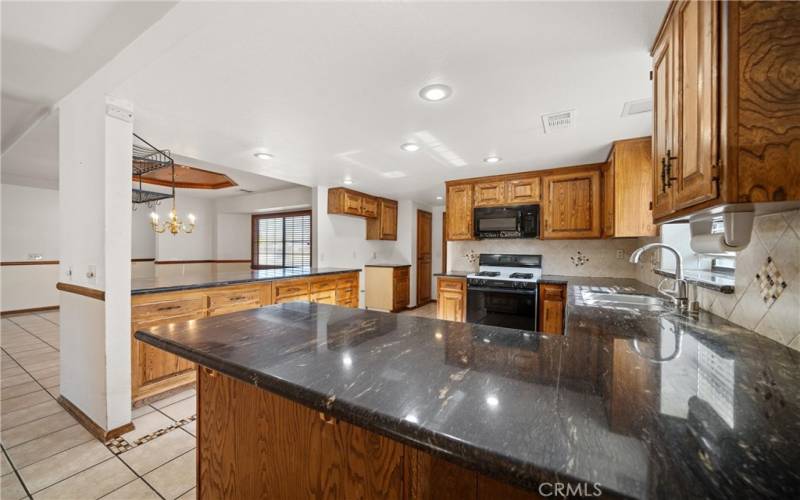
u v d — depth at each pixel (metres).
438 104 1.96
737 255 1.40
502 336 1.13
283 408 0.97
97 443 1.89
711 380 0.78
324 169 3.59
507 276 3.64
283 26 1.30
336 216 4.95
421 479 0.75
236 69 1.61
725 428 0.56
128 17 1.37
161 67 1.60
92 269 1.99
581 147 2.75
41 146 3.16
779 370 0.85
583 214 3.32
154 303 2.36
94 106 1.92
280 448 0.98
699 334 1.23
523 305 3.31
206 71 1.63
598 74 1.62
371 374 0.79
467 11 1.21
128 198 1.96
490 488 0.67
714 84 0.80
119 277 1.93
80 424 2.08
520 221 3.57
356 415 0.62
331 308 1.59
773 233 1.14
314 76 1.67
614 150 2.62
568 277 3.56
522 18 1.24
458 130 2.38
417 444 0.55
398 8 1.19
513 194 3.68
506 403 0.64
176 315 2.49
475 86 1.75
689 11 0.98
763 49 0.74
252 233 7.20
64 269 2.25
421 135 2.49
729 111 0.76
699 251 1.47
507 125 2.27
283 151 2.93
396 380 0.75
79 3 1.30
